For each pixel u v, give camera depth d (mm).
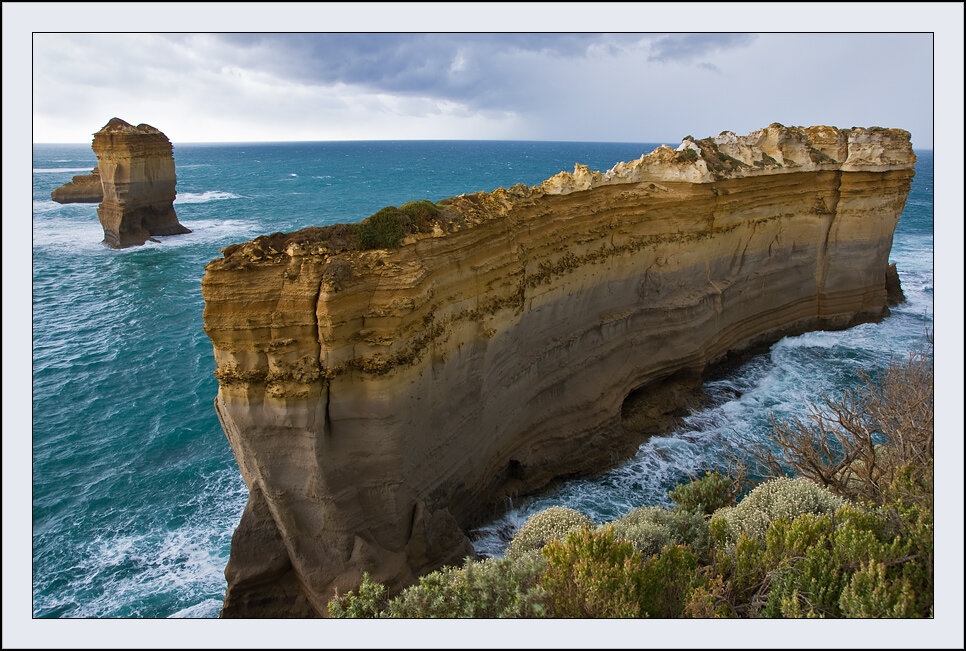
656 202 29156
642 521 15586
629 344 29156
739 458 26188
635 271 29094
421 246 18281
